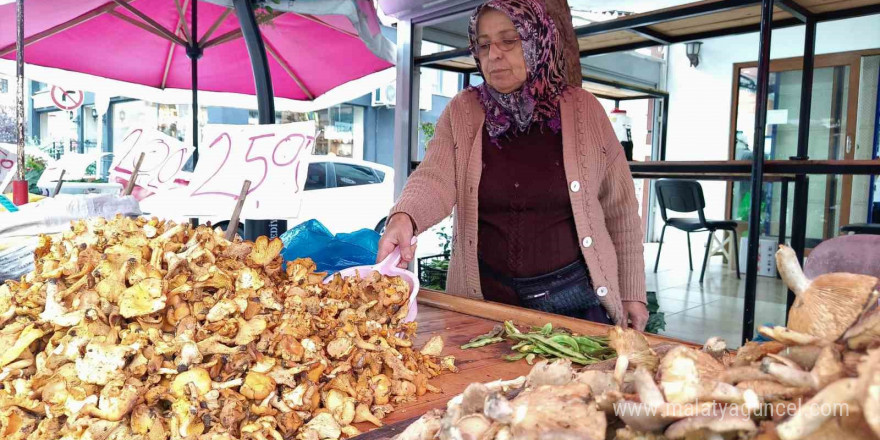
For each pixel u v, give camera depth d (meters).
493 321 1.50
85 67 4.07
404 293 1.15
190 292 0.84
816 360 0.47
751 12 2.86
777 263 0.55
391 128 11.56
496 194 1.64
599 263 1.63
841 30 6.24
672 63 7.69
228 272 0.91
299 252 1.72
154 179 2.10
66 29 3.62
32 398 0.74
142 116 10.60
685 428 0.43
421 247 7.20
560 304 1.64
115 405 0.70
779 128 6.76
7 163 2.64
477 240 1.70
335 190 6.66
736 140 7.27
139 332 0.77
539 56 1.54
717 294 5.39
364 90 4.52
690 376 0.47
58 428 0.72
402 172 4.01
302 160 1.50
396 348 1.05
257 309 0.87
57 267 0.88
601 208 1.69
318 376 0.84
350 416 0.84
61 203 1.31
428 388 0.99
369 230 1.87
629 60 7.18
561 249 1.64
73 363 0.74
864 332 0.47
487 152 1.67
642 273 1.75
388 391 0.91
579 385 0.53
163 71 4.34
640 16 2.71
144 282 0.79
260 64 2.98
